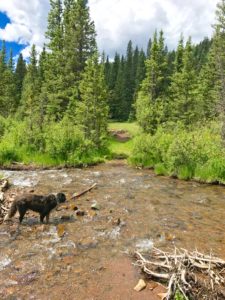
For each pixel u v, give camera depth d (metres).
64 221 9.74
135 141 22.81
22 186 14.07
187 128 34.28
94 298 6.05
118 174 18.59
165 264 7.08
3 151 20.30
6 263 7.11
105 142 29.48
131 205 11.99
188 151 18.92
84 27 44.47
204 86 44.50
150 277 6.81
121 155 28.48
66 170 19.44
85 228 9.32
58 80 40.69
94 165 22.23
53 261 7.32
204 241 8.89
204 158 18.73
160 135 22.67
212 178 17.19
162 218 10.68
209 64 44.88
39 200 9.23
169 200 13.12
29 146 21.98
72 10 45.78
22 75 77.38
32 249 7.83
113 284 6.54
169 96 44.06
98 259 7.53
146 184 16.09
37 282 6.47
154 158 21.69
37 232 8.80
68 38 44.03
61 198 9.62
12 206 9.12
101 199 12.60
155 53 41.75
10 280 6.48
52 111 38.28
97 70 30.28
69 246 8.11
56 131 22.98
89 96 29.27
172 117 39.56
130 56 97.38
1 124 26.88
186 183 16.91
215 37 37.62
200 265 7.00
